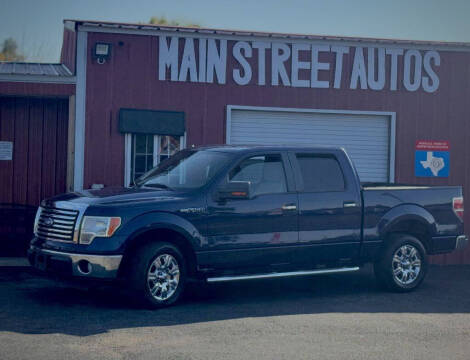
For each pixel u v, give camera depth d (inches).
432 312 343.3
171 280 330.0
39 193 517.3
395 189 397.1
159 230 329.7
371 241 387.2
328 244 373.4
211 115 509.4
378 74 537.0
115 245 315.3
